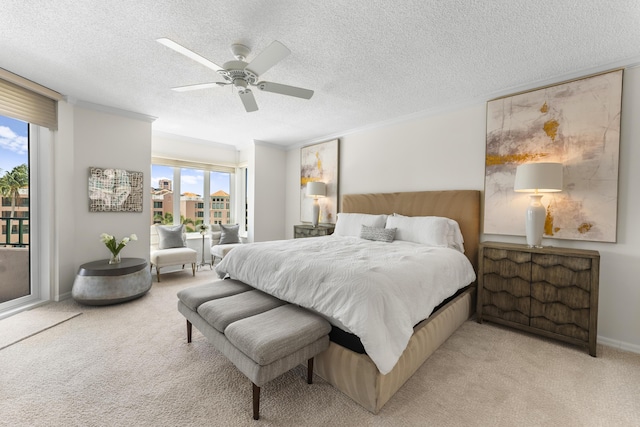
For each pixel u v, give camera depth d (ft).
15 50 7.08
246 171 19.27
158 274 13.23
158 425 4.55
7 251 9.67
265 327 5.16
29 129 9.59
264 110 11.48
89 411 4.83
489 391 5.49
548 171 7.50
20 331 7.68
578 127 7.92
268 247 8.67
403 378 5.53
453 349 7.13
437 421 4.69
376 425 4.59
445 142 10.97
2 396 5.15
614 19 5.71
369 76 8.42
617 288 7.44
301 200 17.31
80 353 6.70
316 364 5.95
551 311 7.43
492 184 9.57
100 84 9.11
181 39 6.59
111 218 11.54
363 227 11.58
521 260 7.95
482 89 9.27
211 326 6.07
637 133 7.17
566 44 6.64
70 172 10.30
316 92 9.61
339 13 5.66
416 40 6.57
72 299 10.25
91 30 6.26
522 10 5.51
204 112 11.78
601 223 7.57
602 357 6.80
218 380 5.76
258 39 6.58
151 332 7.88
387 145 12.96
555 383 5.76
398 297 5.52
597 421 4.72
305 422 4.66
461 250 9.97
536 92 8.65
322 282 5.91
